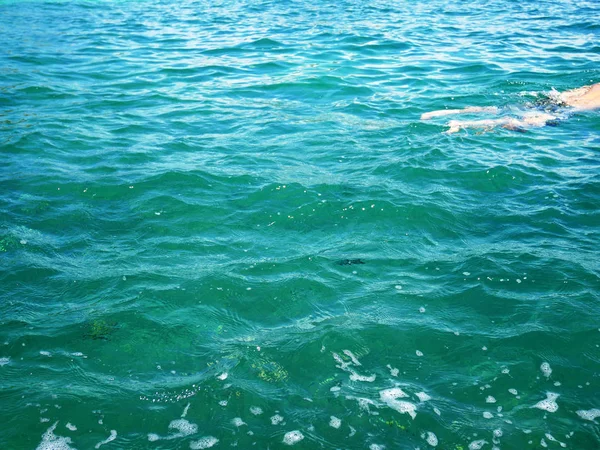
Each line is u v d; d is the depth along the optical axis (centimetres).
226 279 603
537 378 481
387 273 619
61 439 423
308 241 679
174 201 762
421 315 555
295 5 2267
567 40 1608
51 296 575
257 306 568
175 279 603
